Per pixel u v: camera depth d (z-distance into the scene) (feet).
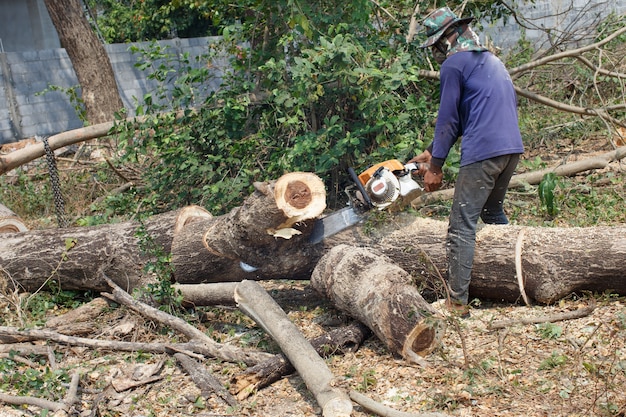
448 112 13.88
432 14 14.10
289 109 21.72
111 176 28.32
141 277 16.61
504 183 14.69
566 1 48.85
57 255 17.13
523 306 14.46
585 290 14.14
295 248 15.35
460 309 14.05
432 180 14.55
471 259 13.96
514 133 13.76
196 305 15.52
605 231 13.94
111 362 13.73
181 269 16.20
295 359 11.84
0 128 42.57
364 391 11.54
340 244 15.05
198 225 16.28
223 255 15.64
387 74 19.25
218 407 11.79
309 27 20.39
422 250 14.16
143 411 11.84
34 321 16.20
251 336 14.46
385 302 12.50
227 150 22.43
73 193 27.73
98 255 16.81
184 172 22.47
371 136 21.04
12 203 27.07
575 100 32.04
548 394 10.80
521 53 33.42
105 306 16.28
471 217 13.87
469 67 13.71
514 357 12.15
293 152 19.62
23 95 43.24
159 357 13.73
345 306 13.69
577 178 23.71
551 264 13.92
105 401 12.32
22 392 12.57
